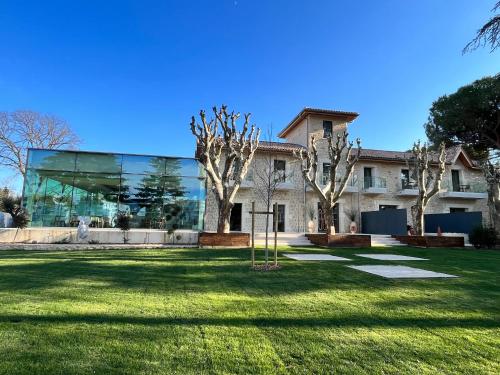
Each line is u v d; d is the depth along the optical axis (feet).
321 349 10.11
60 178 52.24
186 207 54.95
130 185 54.08
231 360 9.20
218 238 43.91
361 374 8.63
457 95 66.80
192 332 11.23
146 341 10.33
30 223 49.57
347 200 76.43
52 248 40.65
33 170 50.67
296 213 71.77
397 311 14.28
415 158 62.13
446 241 52.85
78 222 52.01
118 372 8.34
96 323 11.82
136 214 53.62
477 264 30.58
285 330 11.68
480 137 70.54
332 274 23.25
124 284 18.75
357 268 26.16
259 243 49.39
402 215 62.08
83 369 8.45
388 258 34.32
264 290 18.03
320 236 49.67
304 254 36.83
